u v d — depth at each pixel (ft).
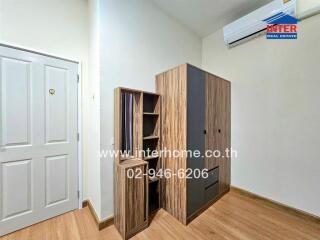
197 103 6.69
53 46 6.59
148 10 7.33
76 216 6.61
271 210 7.04
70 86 6.96
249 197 8.17
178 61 8.77
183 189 6.17
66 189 6.85
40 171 6.21
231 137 9.00
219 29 9.53
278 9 6.55
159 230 5.77
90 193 7.16
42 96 6.25
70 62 6.97
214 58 9.79
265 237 5.43
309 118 6.34
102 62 5.86
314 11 6.02
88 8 7.38
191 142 6.39
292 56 6.74
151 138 6.82
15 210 5.68
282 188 7.07
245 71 8.33
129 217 5.40
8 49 5.57
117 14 6.25
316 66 6.15
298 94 6.60
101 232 5.67
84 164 7.39
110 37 6.06
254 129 8.03
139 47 6.98
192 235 5.53
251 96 8.11
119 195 5.67
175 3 7.54
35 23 6.19
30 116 5.99
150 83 7.38
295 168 6.70
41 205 6.22
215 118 7.82
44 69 6.31
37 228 5.84
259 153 7.84
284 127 7.01
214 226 6.00
